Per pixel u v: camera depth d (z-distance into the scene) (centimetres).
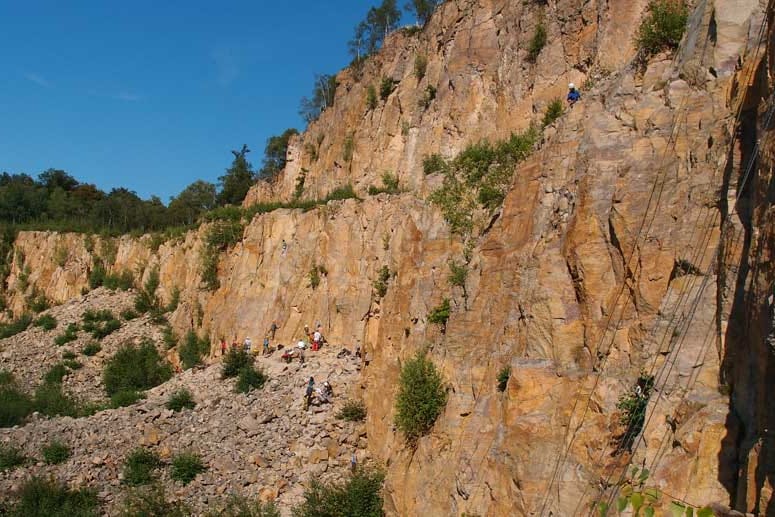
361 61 5878
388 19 5931
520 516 1477
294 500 2556
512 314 1839
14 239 7538
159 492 2564
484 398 1823
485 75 3619
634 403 1334
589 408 1435
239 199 9131
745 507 977
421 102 4259
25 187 10025
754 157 1148
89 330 5625
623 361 1423
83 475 2789
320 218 4309
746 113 1302
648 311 1406
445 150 3656
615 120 1728
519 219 2028
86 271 6875
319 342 3853
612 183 1630
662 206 1474
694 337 1267
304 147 6284
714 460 1112
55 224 7600
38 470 2839
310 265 4228
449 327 2189
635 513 805
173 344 5012
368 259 3816
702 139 1458
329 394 3238
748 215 1198
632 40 2491
